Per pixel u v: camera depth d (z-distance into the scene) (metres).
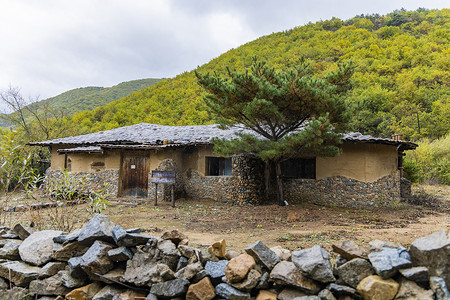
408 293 2.36
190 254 3.28
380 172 11.46
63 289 3.54
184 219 9.27
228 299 2.90
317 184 12.26
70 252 3.71
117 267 3.46
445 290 2.22
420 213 10.47
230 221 8.85
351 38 69.50
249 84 9.36
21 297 3.64
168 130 17.55
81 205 9.62
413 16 83.44
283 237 6.69
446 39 58.84
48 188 6.27
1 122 25.16
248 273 2.95
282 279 2.81
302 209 10.66
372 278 2.51
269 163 12.38
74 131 29.00
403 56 52.94
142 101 56.41
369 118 34.81
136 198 13.95
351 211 10.60
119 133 17.55
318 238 6.58
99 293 3.35
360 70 48.94
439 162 21.64
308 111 9.62
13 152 5.76
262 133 11.09
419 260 2.47
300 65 9.99
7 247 4.07
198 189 14.08
